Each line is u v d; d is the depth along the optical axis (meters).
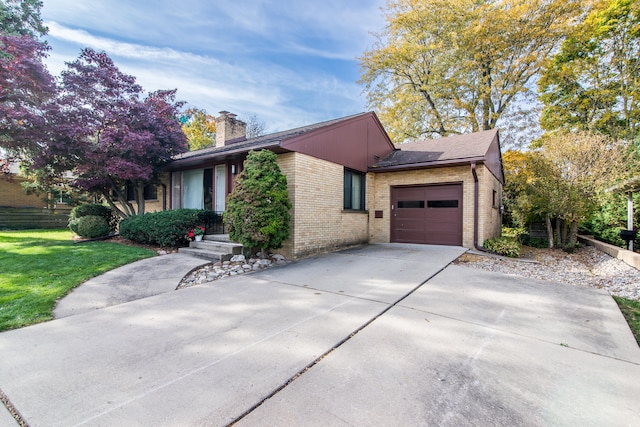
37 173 9.66
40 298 4.25
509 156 14.58
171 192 10.92
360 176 10.39
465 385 2.32
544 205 10.16
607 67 15.81
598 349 2.94
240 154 7.74
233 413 1.98
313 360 2.68
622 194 9.41
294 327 3.41
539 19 14.72
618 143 9.21
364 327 3.41
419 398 2.15
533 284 5.28
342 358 2.72
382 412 1.99
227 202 7.06
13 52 7.61
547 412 2.02
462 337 3.17
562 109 16.62
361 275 5.81
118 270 5.84
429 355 2.79
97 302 4.29
